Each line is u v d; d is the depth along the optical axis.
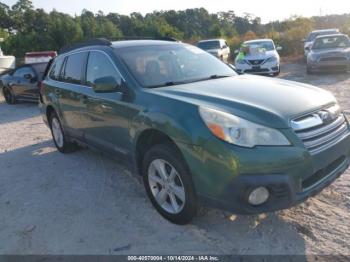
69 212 4.07
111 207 4.10
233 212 3.04
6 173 5.53
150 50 4.64
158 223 3.68
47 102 6.09
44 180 5.08
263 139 3.00
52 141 7.14
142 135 3.79
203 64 4.76
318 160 3.16
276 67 14.74
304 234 3.31
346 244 3.12
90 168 5.40
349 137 3.61
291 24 34.97
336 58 13.59
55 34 56.03
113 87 4.07
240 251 3.15
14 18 77.44
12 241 3.59
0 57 15.90
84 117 4.94
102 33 62.59
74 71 5.30
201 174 3.14
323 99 3.58
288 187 2.99
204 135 3.08
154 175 3.77
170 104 3.46
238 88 3.77
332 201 3.84
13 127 8.92
